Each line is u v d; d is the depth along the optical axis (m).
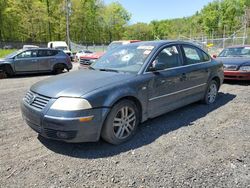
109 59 4.98
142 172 3.13
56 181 2.97
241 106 5.97
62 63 14.45
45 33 52.50
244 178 3.01
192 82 5.29
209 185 2.87
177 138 4.13
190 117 5.18
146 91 4.22
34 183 2.94
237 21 60.22
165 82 4.56
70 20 51.91
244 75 8.56
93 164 3.34
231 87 8.40
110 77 4.07
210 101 6.19
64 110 3.41
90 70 4.70
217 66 6.17
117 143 3.90
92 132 3.56
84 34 58.44
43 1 51.25
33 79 11.84
